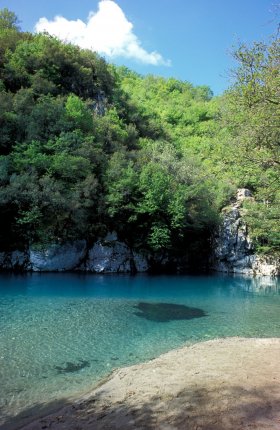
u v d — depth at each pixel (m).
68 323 19.31
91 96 65.94
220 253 52.94
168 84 110.69
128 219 43.16
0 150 42.28
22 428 8.38
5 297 25.62
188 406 8.55
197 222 48.84
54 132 44.38
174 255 50.97
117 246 44.06
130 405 9.04
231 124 17.62
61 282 33.59
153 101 98.81
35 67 59.50
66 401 10.04
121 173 44.31
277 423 7.36
